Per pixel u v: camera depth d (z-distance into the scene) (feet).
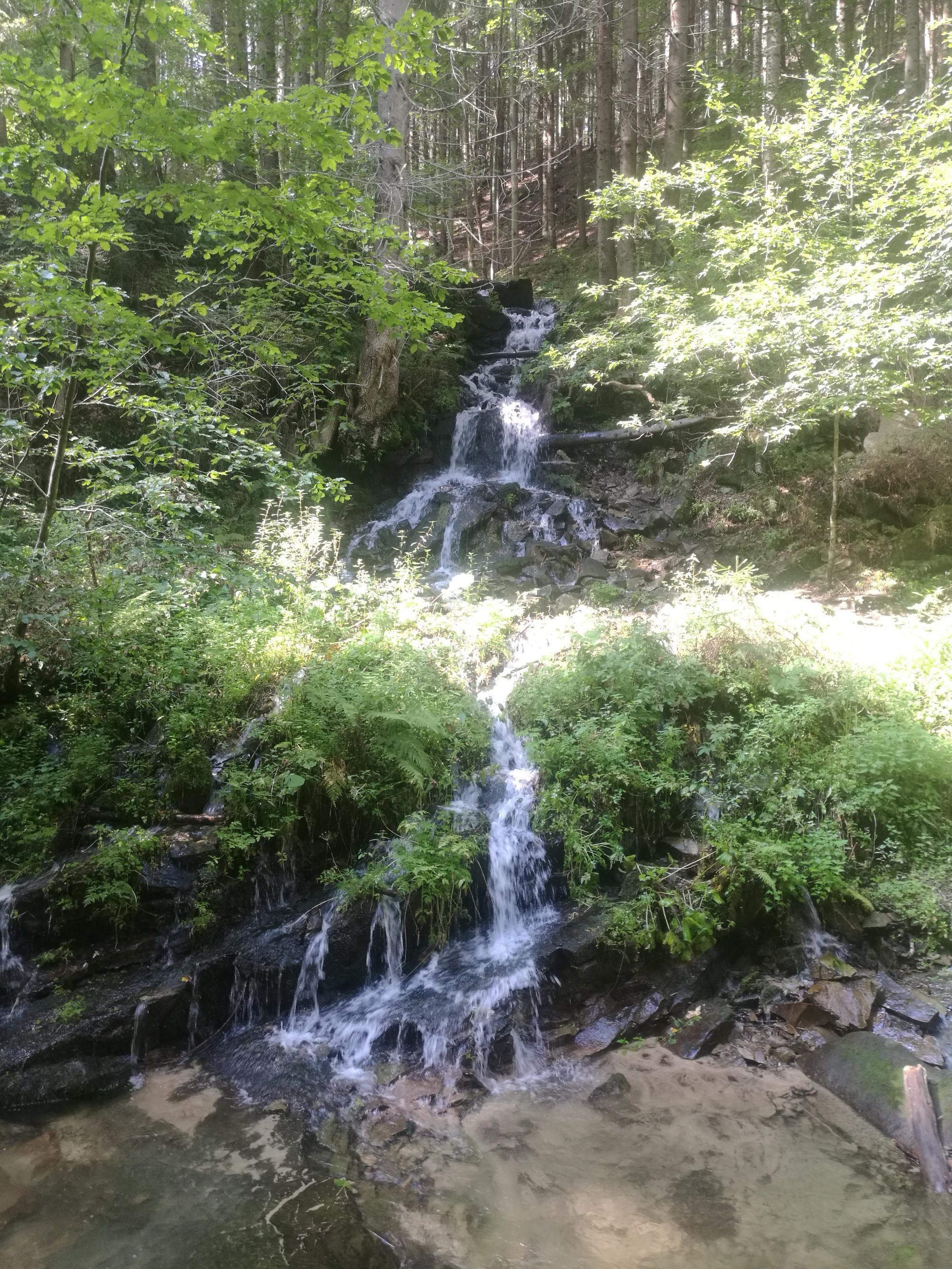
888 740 20.71
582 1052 16.57
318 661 23.30
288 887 20.07
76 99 16.56
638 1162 13.62
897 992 17.06
